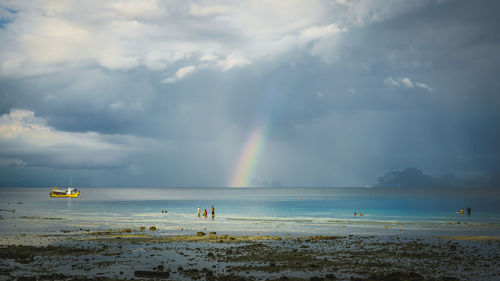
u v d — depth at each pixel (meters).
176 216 83.81
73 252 34.75
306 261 30.84
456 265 29.64
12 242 41.62
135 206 126.12
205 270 27.06
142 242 41.69
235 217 82.50
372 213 96.31
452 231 55.31
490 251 36.44
